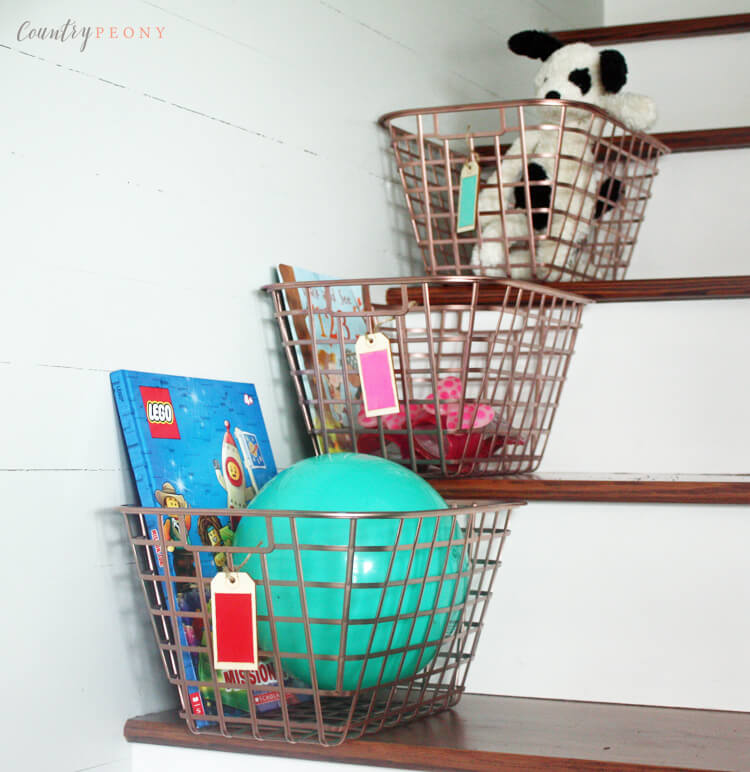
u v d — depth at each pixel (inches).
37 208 36.1
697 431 51.4
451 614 39.9
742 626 41.8
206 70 45.6
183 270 43.5
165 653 37.3
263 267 49.0
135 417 38.4
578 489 44.1
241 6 48.1
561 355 52.1
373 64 59.5
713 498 42.1
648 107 60.7
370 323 46.9
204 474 41.0
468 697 44.4
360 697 41.9
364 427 49.6
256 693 38.5
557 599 44.6
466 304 55.5
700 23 72.3
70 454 36.8
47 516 35.6
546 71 63.4
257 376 48.1
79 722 36.3
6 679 33.6
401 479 37.6
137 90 41.3
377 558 35.2
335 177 55.5
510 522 45.6
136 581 39.5
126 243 40.3
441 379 54.8
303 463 38.7
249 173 48.3
